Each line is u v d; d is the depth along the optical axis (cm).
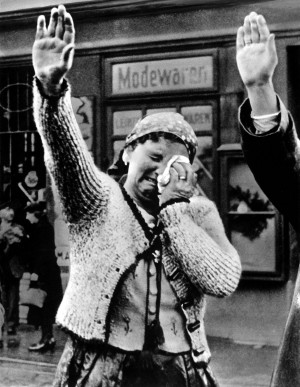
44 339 530
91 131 637
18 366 493
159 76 610
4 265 555
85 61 637
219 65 586
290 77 562
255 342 540
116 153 631
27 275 555
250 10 566
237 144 576
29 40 657
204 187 585
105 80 631
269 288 555
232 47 580
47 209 612
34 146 670
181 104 603
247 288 560
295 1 550
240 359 500
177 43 599
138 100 620
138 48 615
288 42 558
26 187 651
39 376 476
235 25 576
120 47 621
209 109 593
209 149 589
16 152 675
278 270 552
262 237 559
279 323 541
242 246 565
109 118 632
